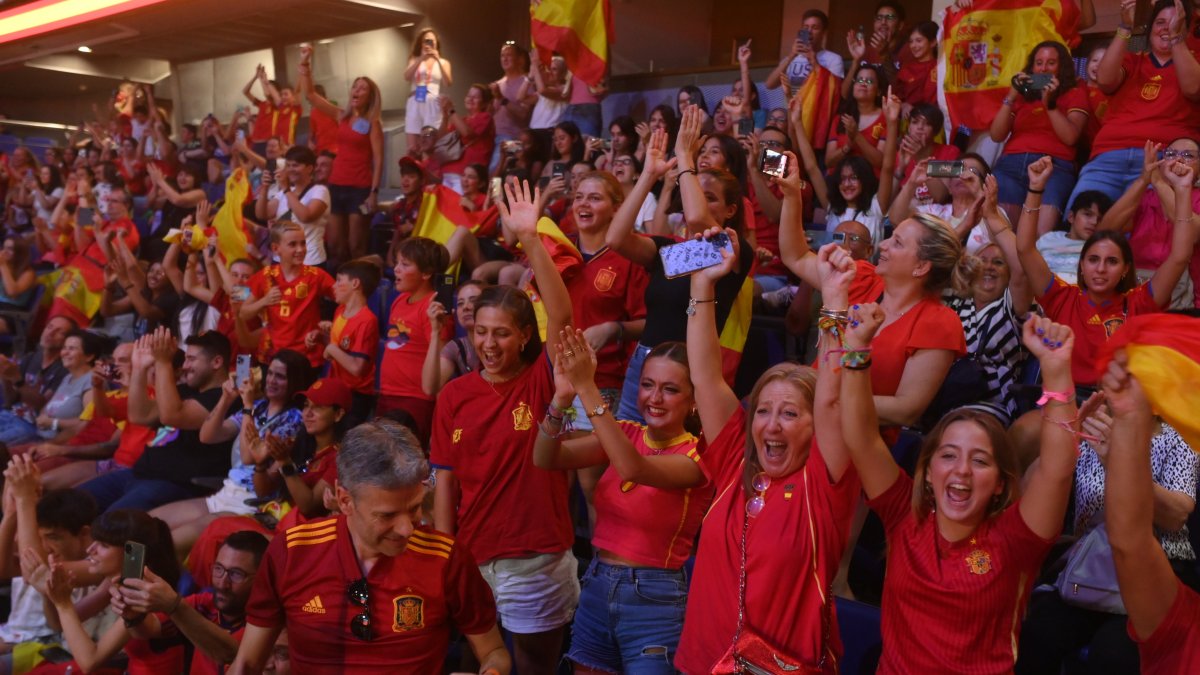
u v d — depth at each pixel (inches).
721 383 106.7
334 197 287.7
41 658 164.4
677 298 144.8
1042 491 83.0
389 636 93.3
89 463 230.4
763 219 210.2
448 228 243.1
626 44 416.5
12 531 170.6
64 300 322.3
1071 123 188.2
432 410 190.4
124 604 114.6
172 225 349.1
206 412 207.3
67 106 634.8
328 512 165.5
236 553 144.8
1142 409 79.1
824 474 91.7
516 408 126.3
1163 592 81.7
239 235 277.6
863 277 136.7
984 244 173.6
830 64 255.6
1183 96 176.9
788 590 91.4
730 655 92.0
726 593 94.9
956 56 205.6
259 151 390.6
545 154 276.7
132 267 295.1
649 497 113.2
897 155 216.5
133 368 218.2
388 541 91.2
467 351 187.0
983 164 178.1
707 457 101.7
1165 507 108.0
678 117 259.9
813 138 236.2
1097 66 194.4
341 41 476.7
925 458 88.7
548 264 126.3
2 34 491.8
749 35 405.4
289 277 233.1
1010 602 84.7
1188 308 137.6
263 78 388.5
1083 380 144.3
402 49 454.6
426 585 94.0
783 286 201.3
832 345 93.4
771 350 184.7
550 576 126.7
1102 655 109.5
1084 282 145.8
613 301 165.0
